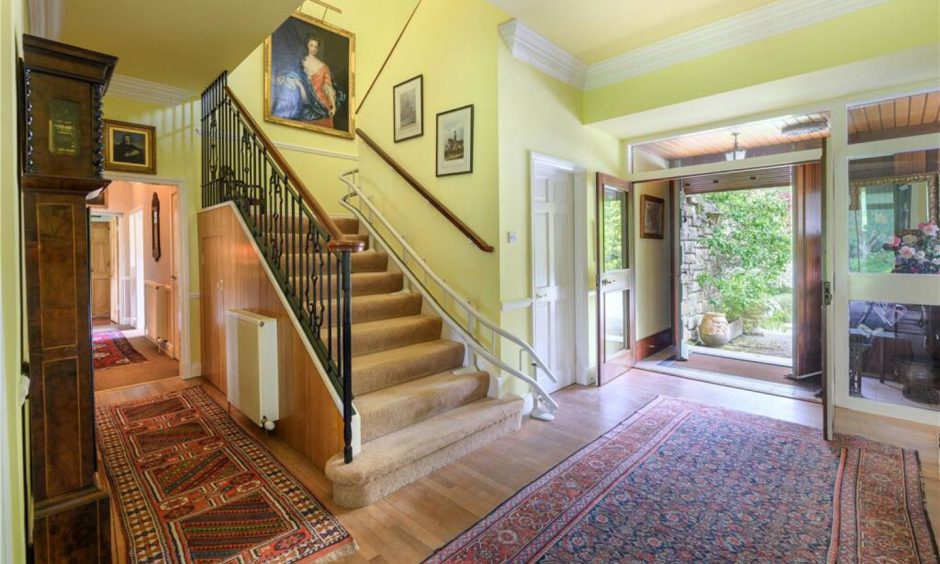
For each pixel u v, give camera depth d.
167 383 4.14
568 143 3.90
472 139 3.37
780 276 6.57
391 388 2.87
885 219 3.25
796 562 1.74
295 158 5.04
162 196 5.34
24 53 1.44
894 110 3.27
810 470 2.44
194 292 4.31
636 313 4.90
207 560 1.77
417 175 3.82
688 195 5.73
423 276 3.74
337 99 5.39
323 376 2.41
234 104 3.53
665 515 2.05
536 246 3.65
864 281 3.30
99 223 8.38
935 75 3.01
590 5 2.99
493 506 2.14
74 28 2.97
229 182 3.67
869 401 3.30
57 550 1.49
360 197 4.13
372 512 2.10
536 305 3.62
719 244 6.82
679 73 3.53
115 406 3.52
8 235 1.03
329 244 2.23
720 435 2.92
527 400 3.38
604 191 4.27
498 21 3.17
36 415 1.47
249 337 2.92
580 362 4.10
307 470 2.49
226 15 2.85
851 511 2.06
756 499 2.17
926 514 2.03
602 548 1.83
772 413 3.33
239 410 3.14
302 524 2.01
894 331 3.24
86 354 1.56
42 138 1.48
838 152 3.42
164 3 2.70
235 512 2.10
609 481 2.36
